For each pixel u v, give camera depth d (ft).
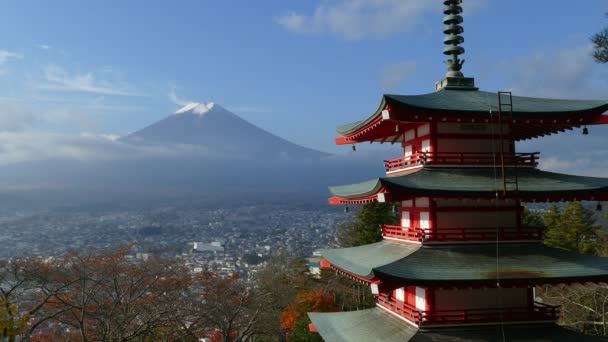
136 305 133.18
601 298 134.31
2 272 126.00
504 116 70.33
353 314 91.35
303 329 152.76
